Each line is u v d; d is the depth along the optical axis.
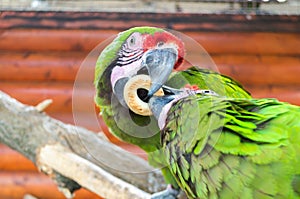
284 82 1.90
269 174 0.84
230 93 1.10
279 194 0.84
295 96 1.88
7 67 1.89
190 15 1.90
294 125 0.87
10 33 1.90
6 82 1.88
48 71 1.89
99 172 1.30
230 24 1.92
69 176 1.35
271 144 0.85
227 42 1.90
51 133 1.47
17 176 1.84
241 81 1.89
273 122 0.88
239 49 1.91
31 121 1.51
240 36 1.91
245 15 1.93
